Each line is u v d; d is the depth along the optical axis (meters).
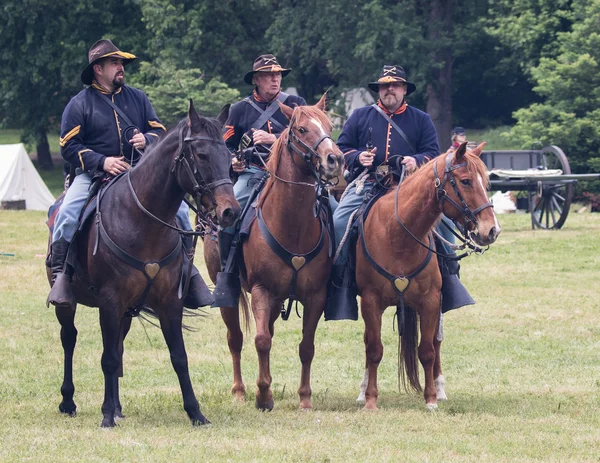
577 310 16.58
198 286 9.88
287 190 9.83
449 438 8.79
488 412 10.00
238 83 49.81
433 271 10.05
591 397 10.70
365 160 10.76
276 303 10.41
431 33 47.59
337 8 46.72
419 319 10.90
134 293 9.13
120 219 9.09
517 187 27.34
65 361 10.19
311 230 10.02
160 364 13.14
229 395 11.09
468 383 11.67
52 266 9.45
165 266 9.14
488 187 9.86
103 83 10.04
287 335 15.08
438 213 9.80
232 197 8.52
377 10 45.53
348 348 14.09
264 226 10.08
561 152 28.12
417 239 9.81
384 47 47.28
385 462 7.91
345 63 48.44
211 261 11.61
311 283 10.16
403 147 11.12
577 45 37.97
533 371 12.30
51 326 15.77
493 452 8.30
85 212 9.43
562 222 27.44
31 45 51.53
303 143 9.65
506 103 58.38
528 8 43.38
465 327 15.37
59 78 53.19
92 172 9.63
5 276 20.77
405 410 10.19
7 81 52.34
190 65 46.72
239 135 11.48
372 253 10.09
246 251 10.31
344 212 10.75
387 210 10.05
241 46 50.72
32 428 9.26
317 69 54.84
